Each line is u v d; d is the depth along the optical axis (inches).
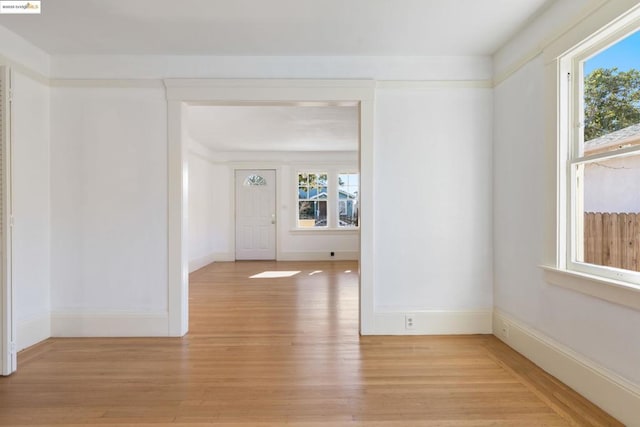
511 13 106.2
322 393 93.0
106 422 80.4
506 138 126.7
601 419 80.7
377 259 136.5
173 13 106.0
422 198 136.7
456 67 136.2
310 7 103.1
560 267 98.7
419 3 101.0
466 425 79.0
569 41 92.6
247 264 316.8
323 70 135.6
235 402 88.7
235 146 304.8
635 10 74.3
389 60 135.8
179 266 135.0
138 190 135.3
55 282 134.5
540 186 107.6
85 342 128.7
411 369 106.7
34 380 100.1
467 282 137.2
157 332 134.9
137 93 135.0
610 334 82.2
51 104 134.3
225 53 133.3
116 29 115.3
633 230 78.8
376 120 136.3
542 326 107.1
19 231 121.0
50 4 100.7
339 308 173.9
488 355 116.7
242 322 152.3
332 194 341.4
